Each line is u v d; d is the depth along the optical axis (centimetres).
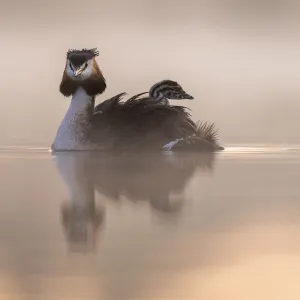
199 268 466
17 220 628
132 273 452
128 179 938
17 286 424
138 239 551
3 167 1105
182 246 529
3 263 476
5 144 1562
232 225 611
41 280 436
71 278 440
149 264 475
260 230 591
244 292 419
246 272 459
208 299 406
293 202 744
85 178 948
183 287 425
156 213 667
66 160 1223
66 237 557
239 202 742
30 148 1482
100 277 443
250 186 873
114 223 615
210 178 957
